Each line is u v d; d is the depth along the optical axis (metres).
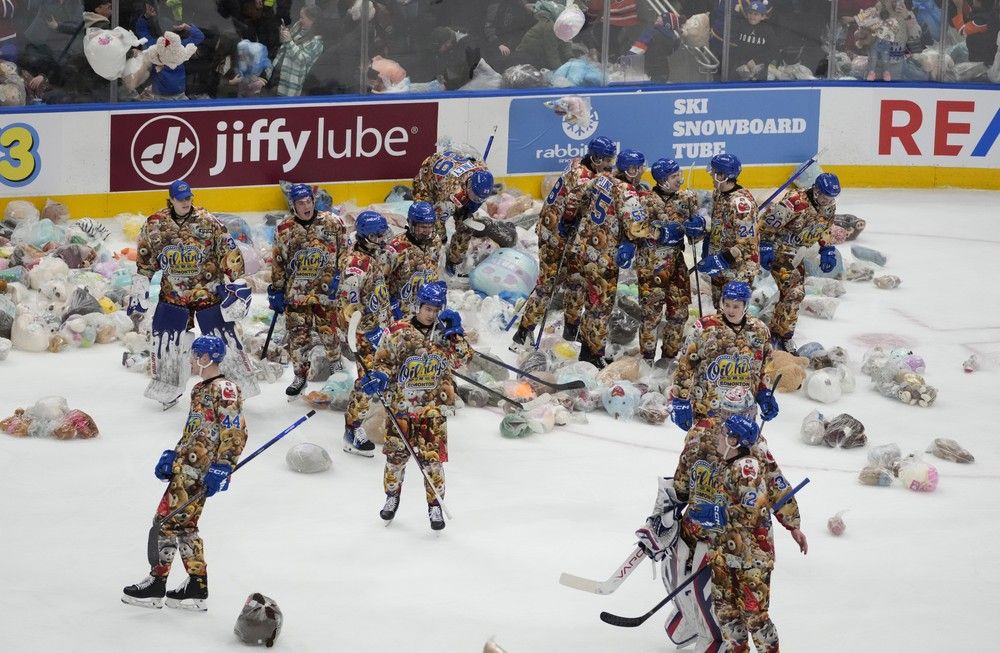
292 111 42.97
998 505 26.53
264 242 39.28
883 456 27.94
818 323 37.50
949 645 20.89
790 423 30.53
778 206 32.91
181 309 28.30
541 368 31.47
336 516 24.56
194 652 19.53
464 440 28.47
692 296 37.25
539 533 24.25
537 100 46.69
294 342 29.47
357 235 27.22
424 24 44.88
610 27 47.72
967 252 45.00
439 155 36.19
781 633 21.00
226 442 20.06
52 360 31.61
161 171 41.44
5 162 39.00
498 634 20.59
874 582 22.98
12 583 21.27
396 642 20.19
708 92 49.25
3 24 38.59
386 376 23.20
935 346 36.00
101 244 37.16
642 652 20.27
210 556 22.69
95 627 20.08
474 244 38.12
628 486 26.52
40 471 25.55
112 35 39.59
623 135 48.41
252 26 42.19
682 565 19.52
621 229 31.81
